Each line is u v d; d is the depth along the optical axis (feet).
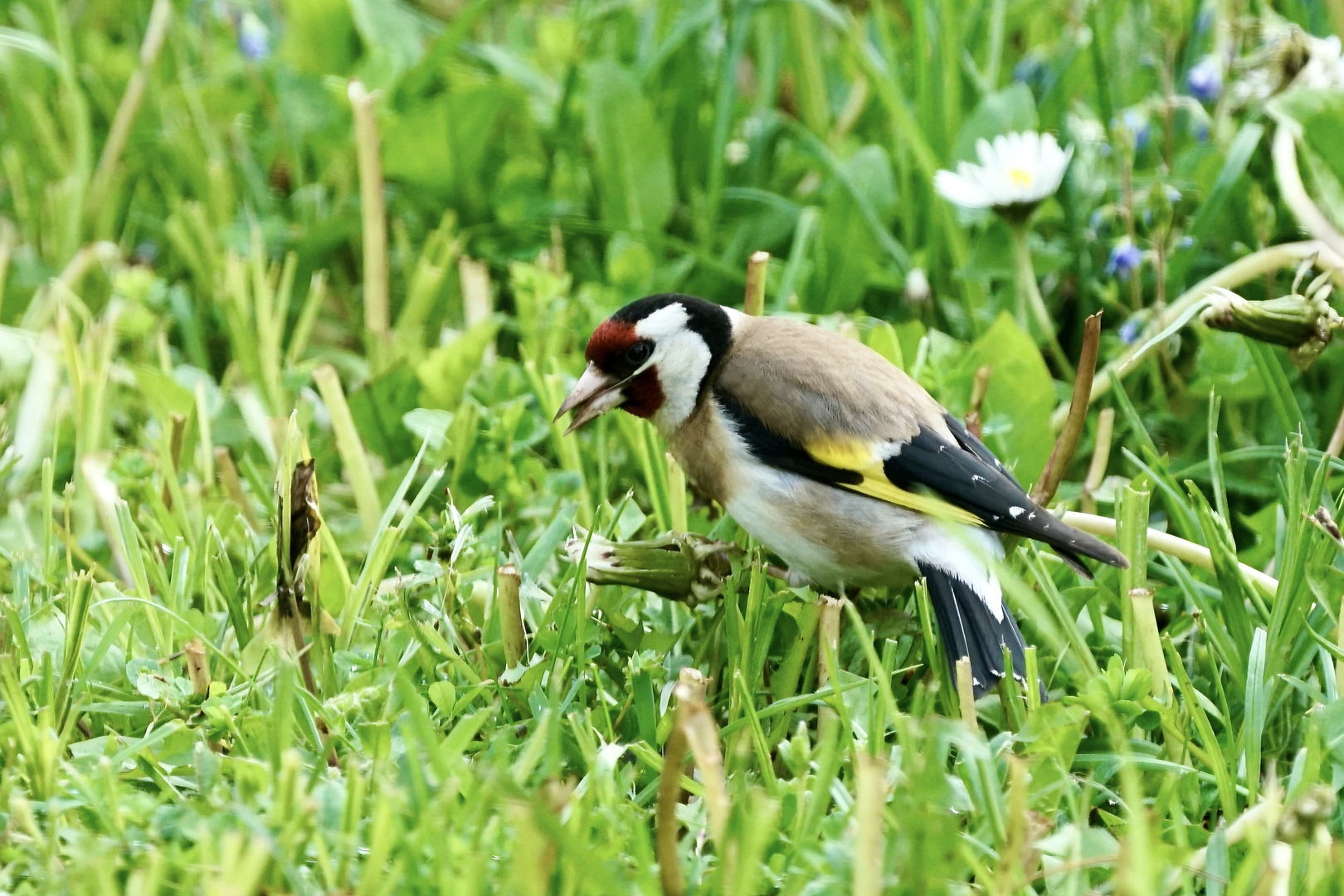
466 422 30.45
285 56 43.19
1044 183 32.94
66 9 46.91
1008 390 31.71
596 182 40.52
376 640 25.58
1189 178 36.68
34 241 39.99
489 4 41.42
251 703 23.75
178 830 19.61
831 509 26.96
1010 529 25.64
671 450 29.17
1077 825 19.95
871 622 26.81
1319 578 25.03
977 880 19.86
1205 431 33.04
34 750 20.85
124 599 23.95
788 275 36.22
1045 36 43.86
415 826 19.81
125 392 34.99
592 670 24.62
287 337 38.47
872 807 17.51
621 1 43.01
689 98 41.65
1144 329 33.40
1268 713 24.12
